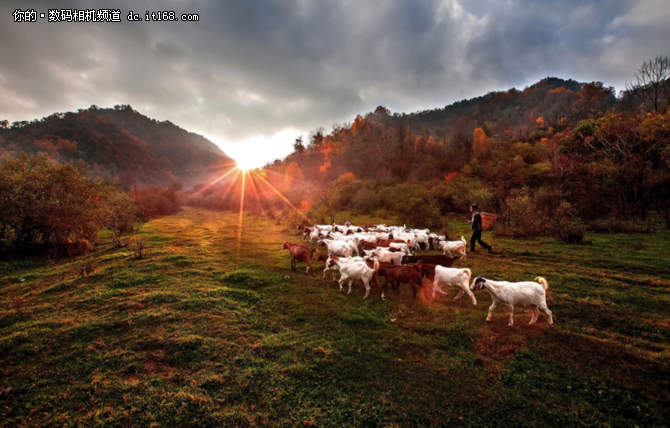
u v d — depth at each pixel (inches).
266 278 416.8
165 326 268.2
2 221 507.8
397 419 160.9
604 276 372.2
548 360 207.3
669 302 288.2
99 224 680.4
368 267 343.6
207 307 309.1
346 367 206.2
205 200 2716.5
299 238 816.9
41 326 269.3
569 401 170.2
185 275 430.6
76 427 158.2
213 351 227.0
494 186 1216.8
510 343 230.2
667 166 808.3
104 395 181.0
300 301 331.3
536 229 671.1
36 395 181.9
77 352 227.9
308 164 3949.3
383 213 1393.9
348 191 1887.3
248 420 159.9
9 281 412.8
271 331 261.0
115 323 273.0
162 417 163.8
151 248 647.1
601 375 190.4
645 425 152.3
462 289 322.3
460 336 243.9
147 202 1786.4
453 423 157.6
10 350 230.2
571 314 273.4
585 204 834.8
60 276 433.4
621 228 669.9
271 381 191.8
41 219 540.1
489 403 170.9
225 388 185.8
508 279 377.1
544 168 1241.4
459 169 2166.6
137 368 208.1
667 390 174.6
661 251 478.3
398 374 199.0
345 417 162.6
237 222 1325.0
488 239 666.2
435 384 188.5
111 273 440.5
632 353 208.5
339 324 272.1
